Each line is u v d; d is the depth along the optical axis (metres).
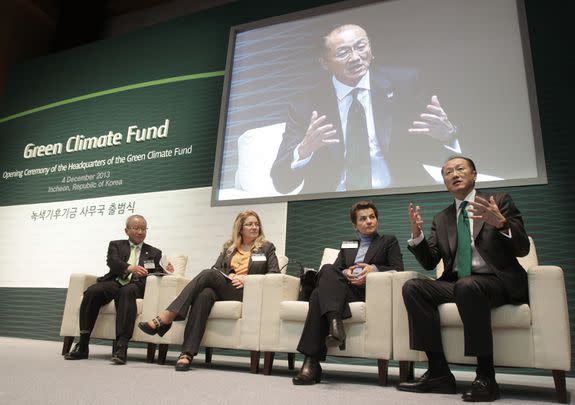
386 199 3.94
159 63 5.44
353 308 2.37
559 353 1.95
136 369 2.56
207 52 5.20
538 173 3.52
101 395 1.63
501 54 3.88
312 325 2.26
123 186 5.16
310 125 4.42
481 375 1.90
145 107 5.35
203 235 4.61
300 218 4.21
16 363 2.62
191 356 2.62
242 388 1.94
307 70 4.60
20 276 5.42
